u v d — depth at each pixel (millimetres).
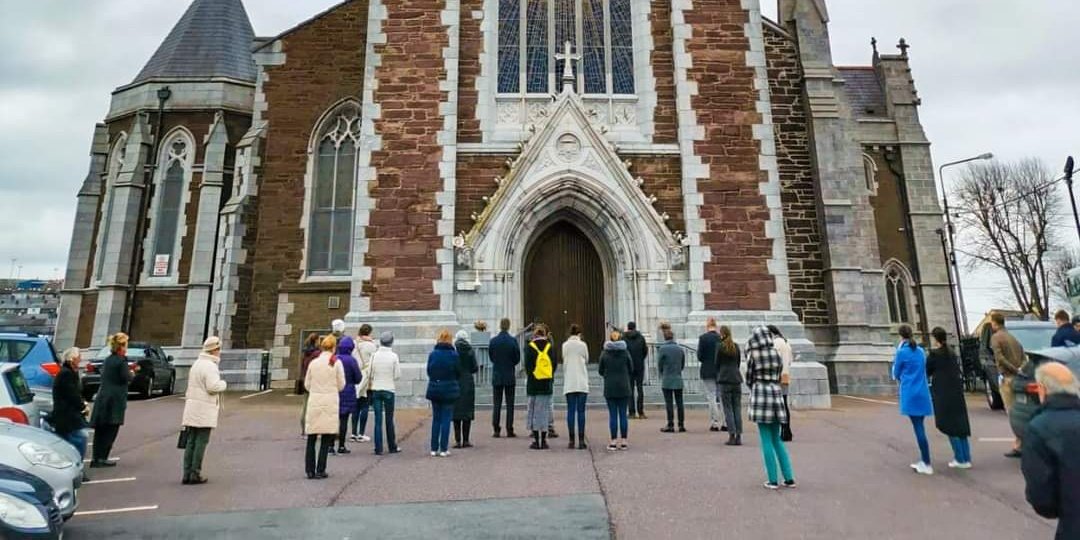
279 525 6375
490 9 17375
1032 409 8711
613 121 17156
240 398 17891
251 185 21906
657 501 7020
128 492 7781
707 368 12133
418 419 13422
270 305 20688
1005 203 41312
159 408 16953
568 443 10617
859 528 6074
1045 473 3846
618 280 16312
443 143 16141
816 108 20469
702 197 16219
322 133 21562
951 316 31953
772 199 16312
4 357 12195
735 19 17250
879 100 35906
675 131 16922
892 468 8625
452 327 15102
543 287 17031
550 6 17922
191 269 25312
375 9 16859
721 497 7172
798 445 10320
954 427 8383
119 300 25688
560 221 17219
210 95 27500
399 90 16422
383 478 8328
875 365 18953
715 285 15773
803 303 19672
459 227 16094
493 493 7480
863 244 23609
